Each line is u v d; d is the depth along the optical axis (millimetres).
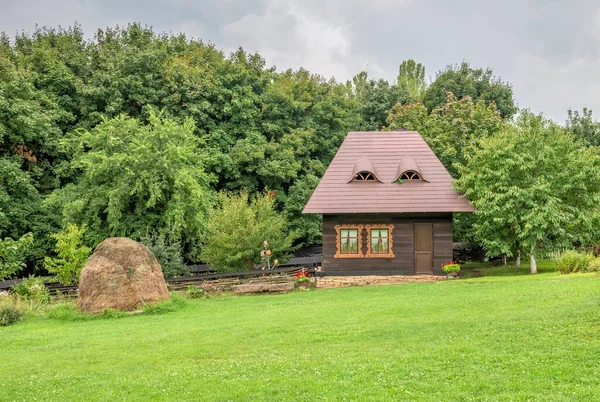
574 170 26094
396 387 9195
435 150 35125
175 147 29359
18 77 32562
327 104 43375
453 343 11836
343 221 27672
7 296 21938
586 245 28812
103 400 9539
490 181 26172
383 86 51844
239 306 20891
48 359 12984
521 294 17609
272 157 38656
